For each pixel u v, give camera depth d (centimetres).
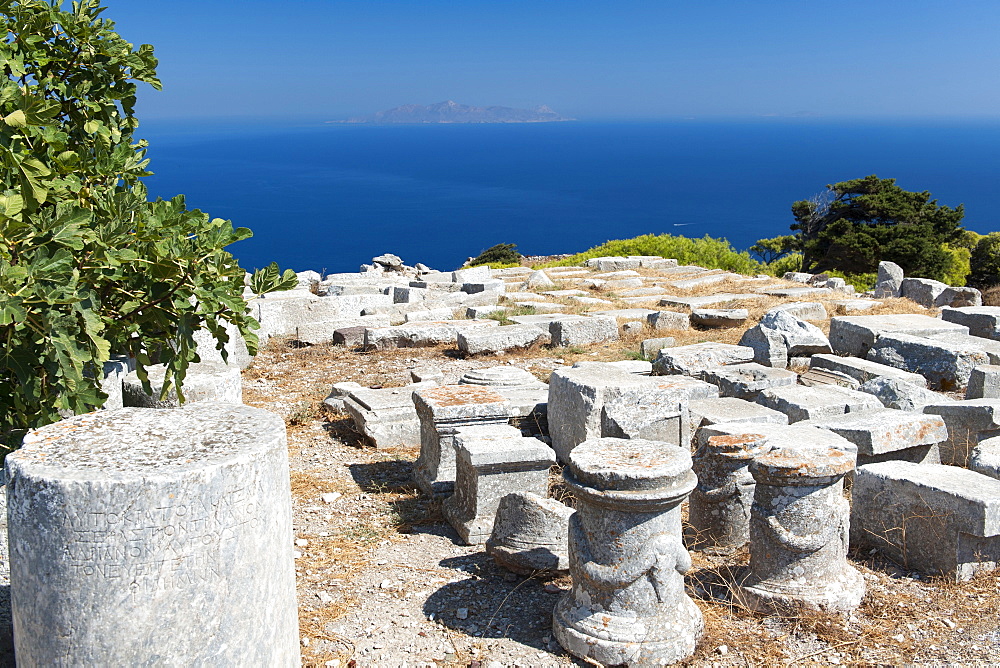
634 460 508
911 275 4106
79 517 325
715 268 2778
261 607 360
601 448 536
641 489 487
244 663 353
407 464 861
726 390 1095
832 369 1174
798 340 1272
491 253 4891
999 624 538
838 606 547
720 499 646
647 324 1603
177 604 334
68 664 332
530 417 942
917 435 767
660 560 498
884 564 634
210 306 563
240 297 593
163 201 582
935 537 604
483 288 2042
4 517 489
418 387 1016
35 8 645
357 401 974
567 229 19438
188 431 383
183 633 336
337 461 870
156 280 577
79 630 329
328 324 1460
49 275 487
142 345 636
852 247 4066
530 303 1825
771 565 562
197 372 738
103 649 329
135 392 704
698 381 967
